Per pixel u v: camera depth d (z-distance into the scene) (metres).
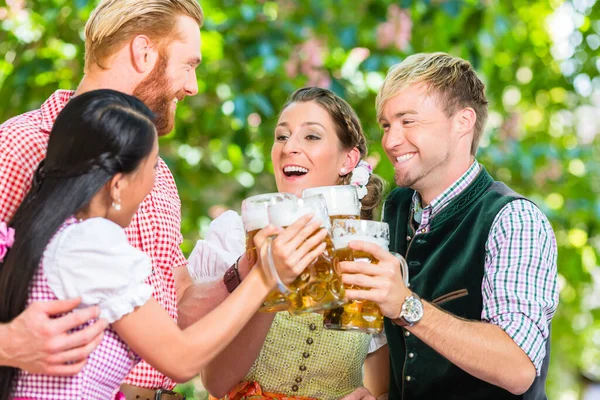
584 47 7.40
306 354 2.96
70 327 2.09
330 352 2.99
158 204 2.89
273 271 2.25
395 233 3.17
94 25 2.75
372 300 2.38
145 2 2.74
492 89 7.21
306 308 2.32
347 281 2.36
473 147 3.07
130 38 2.73
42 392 2.17
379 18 5.66
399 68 2.99
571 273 7.18
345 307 2.44
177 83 2.82
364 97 6.00
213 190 6.01
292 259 2.23
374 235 2.40
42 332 2.07
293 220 2.29
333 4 5.76
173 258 2.99
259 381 2.97
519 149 6.44
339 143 3.26
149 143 2.22
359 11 5.76
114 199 2.20
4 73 5.85
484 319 2.70
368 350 3.24
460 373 2.83
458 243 2.89
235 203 5.98
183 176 5.94
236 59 5.63
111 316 2.16
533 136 7.61
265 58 5.42
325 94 3.27
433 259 2.92
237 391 2.95
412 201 3.16
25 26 5.77
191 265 3.12
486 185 2.99
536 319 2.63
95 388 2.22
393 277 2.39
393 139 2.95
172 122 2.88
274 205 2.31
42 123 2.71
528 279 2.69
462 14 5.83
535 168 6.61
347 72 6.01
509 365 2.56
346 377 3.03
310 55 5.61
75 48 5.78
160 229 2.87
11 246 2.16
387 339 3.06
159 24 2.75
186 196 5.88
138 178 2.22
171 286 2.88
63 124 2.19
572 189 6.86
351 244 2.37
